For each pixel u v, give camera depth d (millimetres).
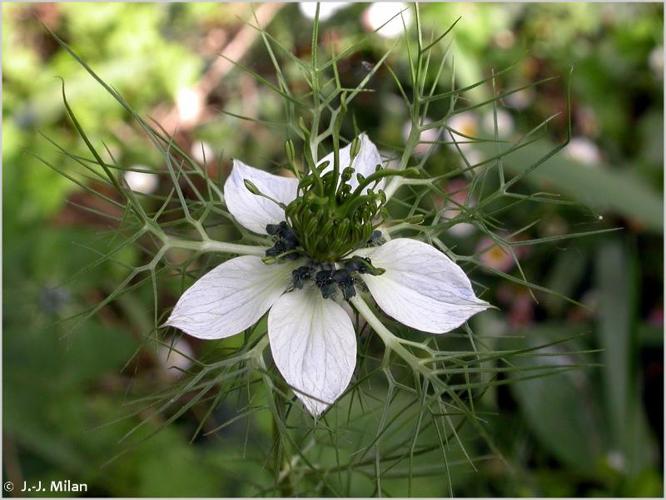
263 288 61
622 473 106
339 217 59
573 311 130
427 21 149
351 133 132
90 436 102
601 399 113
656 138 150
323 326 59
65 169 135
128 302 117
